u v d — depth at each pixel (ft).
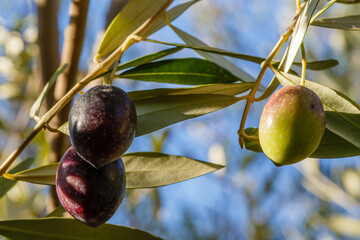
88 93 0.75
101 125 0.73
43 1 1.40
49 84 0.85
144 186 0.85
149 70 0.89
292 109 0.74
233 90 0.81
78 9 1.13
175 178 0.84
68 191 0.77
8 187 0.89
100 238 0.80
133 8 0.93
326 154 0.85
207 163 0.85
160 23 0.95
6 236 0.79
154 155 0.86
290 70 0.85
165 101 0.81
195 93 0.81
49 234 0.80
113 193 0.77
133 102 0.78
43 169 0.84
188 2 0.97
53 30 1.41
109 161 0.74
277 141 0.74
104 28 1.33
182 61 0.89
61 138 1.18
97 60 0.92
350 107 0.79
